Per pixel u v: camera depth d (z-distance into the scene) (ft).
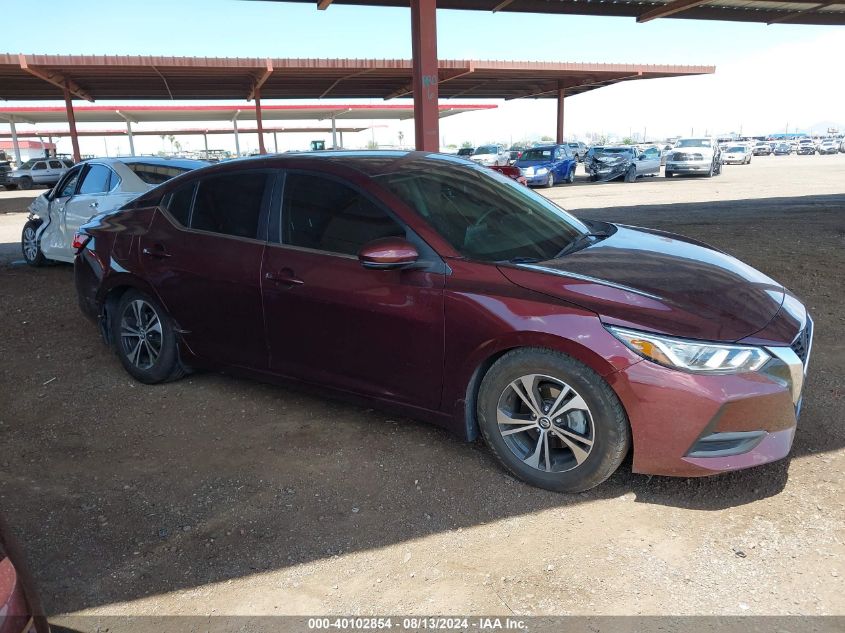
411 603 7.68
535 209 12.75
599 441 9.21
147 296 14.20
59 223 26.63
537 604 7.56
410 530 9.10
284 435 12.12
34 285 25.63
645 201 54.54
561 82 109.50
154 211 14.28
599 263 10.44
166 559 8.65
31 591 4.83
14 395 14.48
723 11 57.16
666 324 8.76
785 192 58.85
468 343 9.96
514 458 10.10
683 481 10.00
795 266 23.53
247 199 12.73
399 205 10.85
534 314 9.32
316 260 11.48
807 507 9.13
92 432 12.50
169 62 72.33
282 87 95.86
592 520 9.14
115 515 9.67
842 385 13.19
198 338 13.56
